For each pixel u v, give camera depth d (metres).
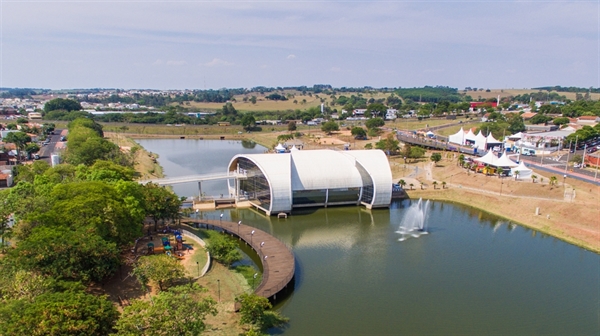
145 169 173.12
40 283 54.28
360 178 126.94
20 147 182.00
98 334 48.91
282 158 123.88
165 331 50.34
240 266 83.06
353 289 76.12
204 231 100.50
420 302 71.81
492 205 128.75
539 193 129.50
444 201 138.25
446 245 99.00
